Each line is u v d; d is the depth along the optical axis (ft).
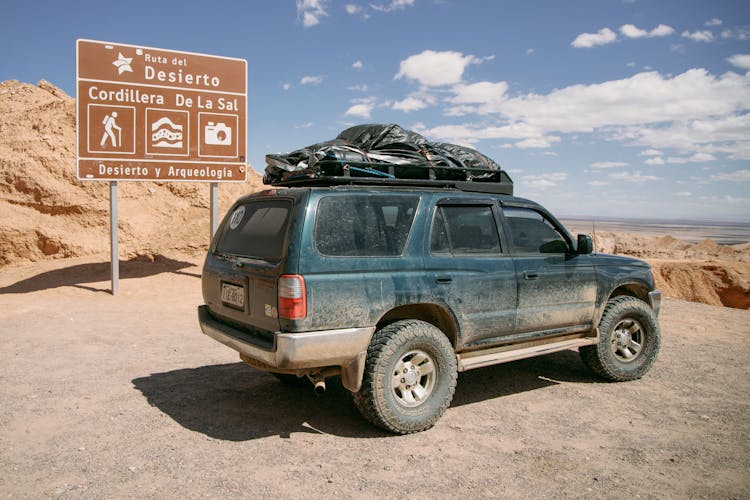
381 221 15.43
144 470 12.85
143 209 58.49
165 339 26.08
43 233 51.55
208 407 17.16
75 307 33.50
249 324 15.15
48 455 13.56
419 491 12.17
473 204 17.37
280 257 14.14
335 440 14.84
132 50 38.58
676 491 12.41
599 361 19.79
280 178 19.34
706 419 16.85
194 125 40.75
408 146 18.78
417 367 15.47
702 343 27.73
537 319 17.98
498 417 16.80
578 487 12.49
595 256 19.89
